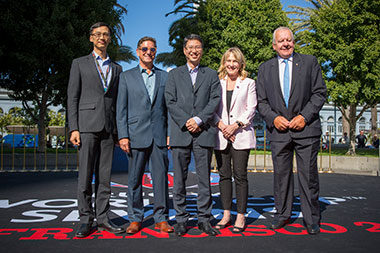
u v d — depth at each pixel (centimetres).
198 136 316
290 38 331
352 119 1253
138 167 321
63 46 1053
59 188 603
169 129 327
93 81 315
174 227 331
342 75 1220
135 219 319
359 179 762
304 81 328
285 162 335
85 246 270
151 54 327
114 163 969
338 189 605
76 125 311
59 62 1115
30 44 1043
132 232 306
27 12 1057
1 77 1132
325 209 425
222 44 1622
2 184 657
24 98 1199
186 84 324
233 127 324
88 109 310
